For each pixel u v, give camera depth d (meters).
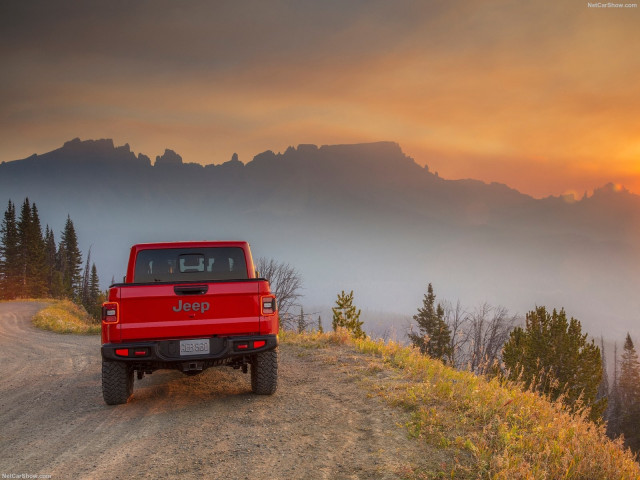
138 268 7.84
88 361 12.96
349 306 18.70
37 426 6.71
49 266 96.06
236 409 6.95
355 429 5.84
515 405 6.21
